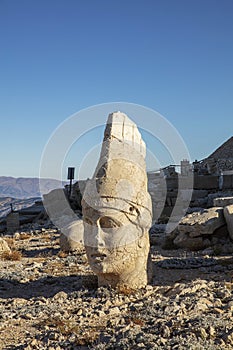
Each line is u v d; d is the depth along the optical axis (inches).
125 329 292.4
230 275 456.8
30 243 901.8
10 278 517.0
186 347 250.2
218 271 499.8
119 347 265.0
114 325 311.7
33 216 1352.1
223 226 662.5
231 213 645.9
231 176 1075.9
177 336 271.1
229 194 978.7
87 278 446.9
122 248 398.9
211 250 621.9
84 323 326.6
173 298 365.1
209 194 1028.5
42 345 285.3
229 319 296.7
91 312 351.3
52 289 462.0
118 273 406.0
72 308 370.3
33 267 603.2
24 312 365.4
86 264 607.5
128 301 381.1
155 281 444.8
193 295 364.2
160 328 287.0
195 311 323.0
